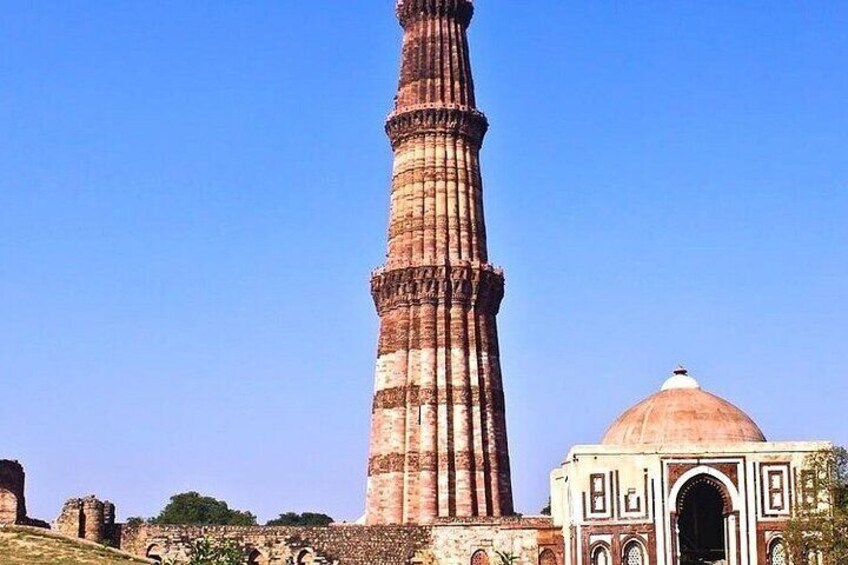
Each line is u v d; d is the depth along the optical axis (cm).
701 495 10006
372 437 12175
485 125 12938
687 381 10162
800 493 9344
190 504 19475
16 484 10750
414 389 12006
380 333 12381
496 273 12412
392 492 11806
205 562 8594
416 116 12688
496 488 11956
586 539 9438
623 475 9475
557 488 10462
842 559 8988
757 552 9319
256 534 10894
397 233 12581
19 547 9756
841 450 9362
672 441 9631
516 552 10431
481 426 12006
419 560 10669
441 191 12544
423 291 12169
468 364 12088
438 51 12962
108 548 10162
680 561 9412
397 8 13288
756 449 9450
